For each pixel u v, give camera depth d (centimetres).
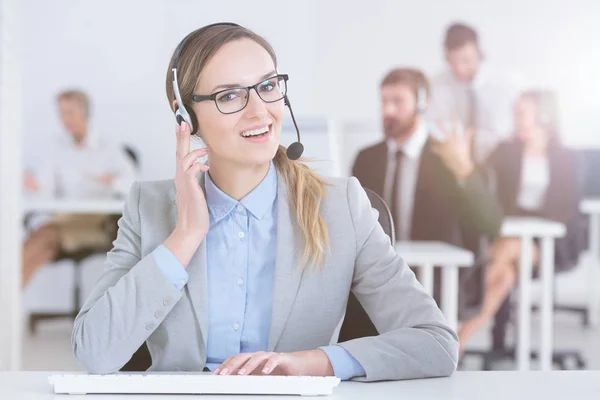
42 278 612
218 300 144
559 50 632
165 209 147
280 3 636
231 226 146
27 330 582
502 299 544
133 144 632
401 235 600
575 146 626
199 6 637
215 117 137
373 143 629
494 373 130
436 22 632
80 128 627
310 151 370
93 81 634
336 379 113
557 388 118
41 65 632
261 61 138
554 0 630
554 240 591
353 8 634
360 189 153
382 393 116
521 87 630
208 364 144
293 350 143
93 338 132
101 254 582
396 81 625
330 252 145
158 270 133
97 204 548
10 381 121
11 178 335
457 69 629
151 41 636
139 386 113
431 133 620
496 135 627
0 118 324
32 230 589
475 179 589
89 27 634
